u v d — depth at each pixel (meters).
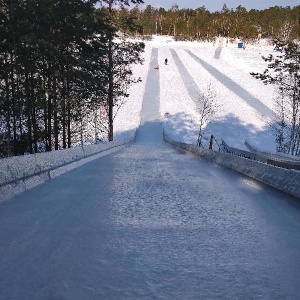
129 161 13.27
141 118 55.28
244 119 52.31
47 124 28.75
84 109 33.09
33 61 23.09
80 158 12.16
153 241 3.68
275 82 34.41
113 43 34.66
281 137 36.53
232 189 7.30
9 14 21.48
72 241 3.59
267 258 3.26
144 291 2.53
